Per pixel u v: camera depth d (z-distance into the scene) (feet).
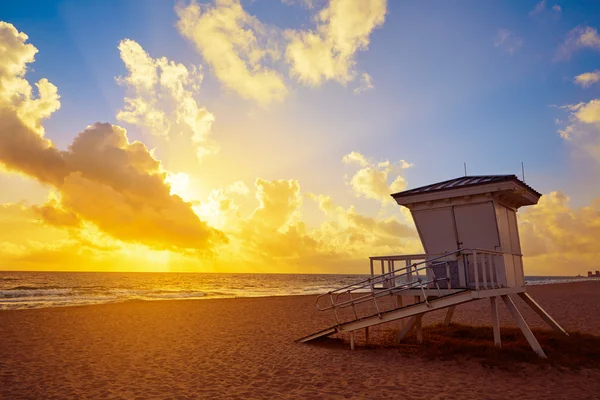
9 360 33.53
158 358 34.78
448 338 39.34
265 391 25.09
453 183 37.37
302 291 189.78
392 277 34.86
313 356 34.94
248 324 57.77
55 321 58.85
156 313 71.26
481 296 29.14
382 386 25.62
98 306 84.58
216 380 27.76
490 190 33.42
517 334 39.11
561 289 141.49
